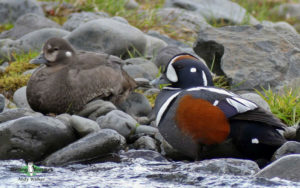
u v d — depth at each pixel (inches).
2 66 567.2
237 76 531.8
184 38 684.1
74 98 438.6
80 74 444.1
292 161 323.0
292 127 417.1
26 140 365.1
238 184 317.4
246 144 350.0
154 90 513.7
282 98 483.2
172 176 335.6
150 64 547.8
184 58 386.3
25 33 642.8
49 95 433.4
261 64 538.3
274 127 361.4
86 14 676.1
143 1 825.5
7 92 497.0
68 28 656.4
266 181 317.7
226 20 787.4
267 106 450.6
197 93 356.5
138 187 320.8
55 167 358.6
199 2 833.5
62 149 368.8
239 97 356.8
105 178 337.4
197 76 382.9
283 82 526.0
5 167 353.4
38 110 441.7
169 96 371.2
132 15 724.7
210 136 350.9
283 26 738.2
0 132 366.0
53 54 450.0
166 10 749.3
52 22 664.4
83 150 366.9
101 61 465.1
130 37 561.6
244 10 848.3
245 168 337.4
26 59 566.6
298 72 534.9
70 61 452.1
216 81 540.7
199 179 328.2
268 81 526.9
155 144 409.1
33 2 697.6
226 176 330.6
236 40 561.6
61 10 729.0
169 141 369.4
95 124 391.2
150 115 458.9
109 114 421.7
